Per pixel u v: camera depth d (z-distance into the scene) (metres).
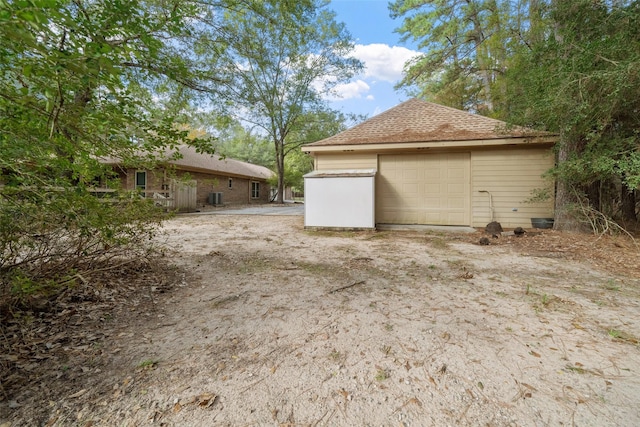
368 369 1.81
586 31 5.77
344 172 8.16
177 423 1.39
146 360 1.90
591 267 4.16
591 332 2.27
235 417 1.43
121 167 3.28
